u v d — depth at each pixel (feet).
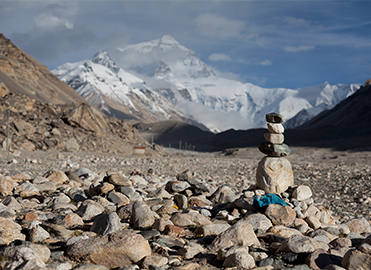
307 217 33.83
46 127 199.82
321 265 20.79
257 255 22.50
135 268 19.97
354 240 27.50
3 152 128.57
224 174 108.78
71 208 37.29
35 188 45.91
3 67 615.98
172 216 33.24
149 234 27.20
